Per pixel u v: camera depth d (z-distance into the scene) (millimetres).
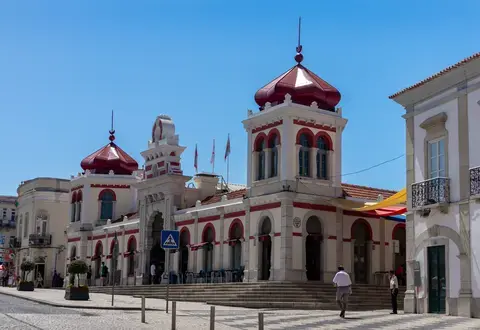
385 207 35844
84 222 58750
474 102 25297
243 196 40406
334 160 39656
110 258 55188
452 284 25672
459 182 25688
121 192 59500
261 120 39750
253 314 26281
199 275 42656
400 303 34594
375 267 40281
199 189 48625
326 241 38156
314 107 38938
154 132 50562
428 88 27453
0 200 94562
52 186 70062
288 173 37531
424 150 27734
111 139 62625
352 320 23500
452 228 25859
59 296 36781
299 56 41125
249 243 39125
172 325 19609
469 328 20250
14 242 74625
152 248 49969
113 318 23016
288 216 36781
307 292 34031
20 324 19688
